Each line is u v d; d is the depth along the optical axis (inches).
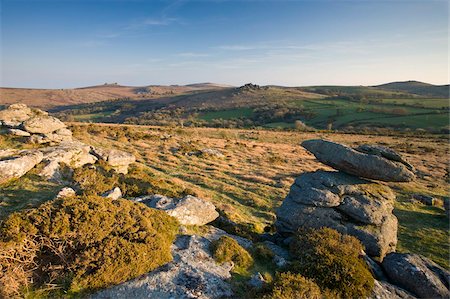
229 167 1544.0
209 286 401.4
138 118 6353.3
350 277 455.8
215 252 486.6
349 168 709.9
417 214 1033.5
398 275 517.7
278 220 692.1
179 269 427.2
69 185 691.4
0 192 590.2
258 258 530.9
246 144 2517.2
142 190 772.0
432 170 1902.1
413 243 810.8
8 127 1014.4
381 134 3875.5
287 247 620.1
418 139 3408.0
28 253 375.2
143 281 394.0
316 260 490.9
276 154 2182.6
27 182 655.1
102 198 497.7
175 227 549.3
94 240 410.6
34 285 361.7
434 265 542.6
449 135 3718.0
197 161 1569.9
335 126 4825.3
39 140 914.1
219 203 896.9
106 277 377.4
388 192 706.2
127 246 414.0
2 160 669.3
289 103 7317.9
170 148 1787.6
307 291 412.8
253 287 421.7
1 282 338.3
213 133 3321.9
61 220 410.6
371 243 597.6
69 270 377.4
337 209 656.4
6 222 390.6
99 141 1581.0
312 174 741.9
